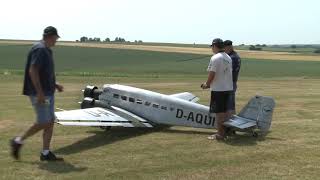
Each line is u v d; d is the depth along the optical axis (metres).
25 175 9.45
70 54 113.38
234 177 9.44
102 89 16.98
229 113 13.72
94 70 69.56
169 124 15.38
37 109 10.41
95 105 16.69
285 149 12.13
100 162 10.65
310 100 26.08
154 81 44.06
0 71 56.41
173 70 72.19
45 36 10.25
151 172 9.78
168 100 15.41
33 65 10.04
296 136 14.09
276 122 17.19
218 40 13.34
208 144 12.84
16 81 39.12
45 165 10.30
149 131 15.22
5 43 166.25
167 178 9.34
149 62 94.00
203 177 9.43
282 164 10.52
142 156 11.32
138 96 15.92
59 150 11.99
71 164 10.43
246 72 70.38
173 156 11.32
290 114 19.66
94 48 142.38
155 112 15.60
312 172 9.84
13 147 10.56
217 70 13.16
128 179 9.25
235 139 13.55
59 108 21.70
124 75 54.91
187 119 15.04
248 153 11.65
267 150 12.02
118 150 12.05
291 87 37.25
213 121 14.52
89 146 12.62
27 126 16.02
